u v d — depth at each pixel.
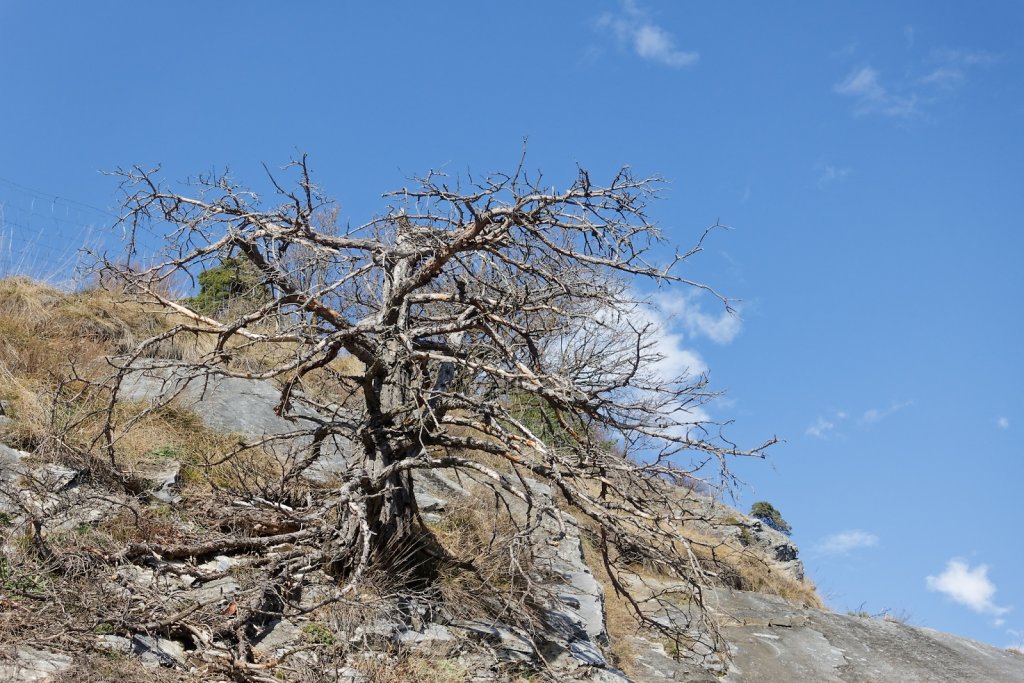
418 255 9.16
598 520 8.39
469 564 9.09
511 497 12.16
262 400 11.55
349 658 7.41
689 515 9.68
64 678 6.02
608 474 8.86
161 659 6.68
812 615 14.98
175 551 7.96
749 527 17.81
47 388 10.13
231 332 8.37
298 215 8.46
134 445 9.64
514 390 8.98
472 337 9.62
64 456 8.98
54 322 11.74
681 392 8.61
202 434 10.38
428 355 8.45
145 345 8.52
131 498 8.75
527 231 8.53
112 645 6.59
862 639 14.34
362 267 9.34
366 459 8.67
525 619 8.85
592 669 8.96
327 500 8.75
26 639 6.29
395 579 8.48
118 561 7.56
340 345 8.62
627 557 8.99
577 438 8.88
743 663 12.20
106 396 10.45
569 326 9.23
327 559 8.29
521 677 8.28
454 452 12.36
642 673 11.02
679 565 8.55
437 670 7.72
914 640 14.81
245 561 8.23
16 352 10.62
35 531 7.32
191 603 7.36
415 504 9.09
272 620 7.62
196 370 8.80
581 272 9.34
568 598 10.50
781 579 16.73
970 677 13.65
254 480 9.52
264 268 8.73
